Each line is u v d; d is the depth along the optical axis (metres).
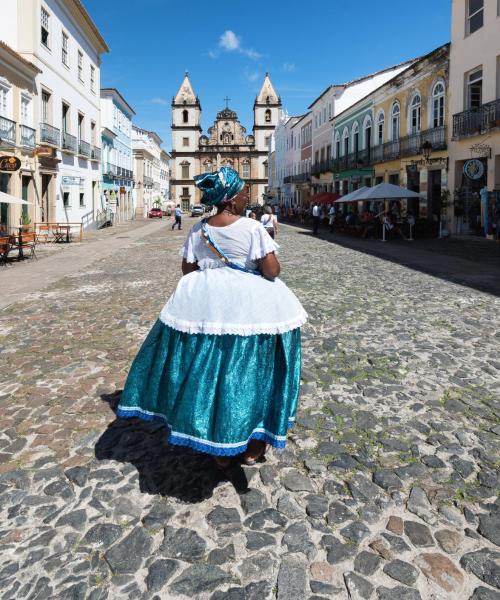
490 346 5.75
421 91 25.02
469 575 2.37
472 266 12.50
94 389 4.62
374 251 16.66
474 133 20.16
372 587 2.30
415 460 3.34
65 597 2.26
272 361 2.87
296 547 2.55
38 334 6.57
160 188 84.19
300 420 3.91
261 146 91.12
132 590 2.29
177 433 2.70
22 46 23.47
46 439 3.69
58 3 26.55
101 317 7.46
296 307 2.99
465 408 4.11
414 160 25.69
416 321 6.89
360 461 3.34
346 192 37.97
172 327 2.82
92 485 3.10
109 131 38.84
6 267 13.84
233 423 2.67
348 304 8.02
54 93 26.42
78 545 2.58
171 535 2.64
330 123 41.34
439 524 2.71
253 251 2.83
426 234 22.28
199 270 2.96
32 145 23.38
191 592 2.28
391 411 4.07
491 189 19.66
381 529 2.68
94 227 33.59
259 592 2.28
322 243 20.38
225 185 2.82
